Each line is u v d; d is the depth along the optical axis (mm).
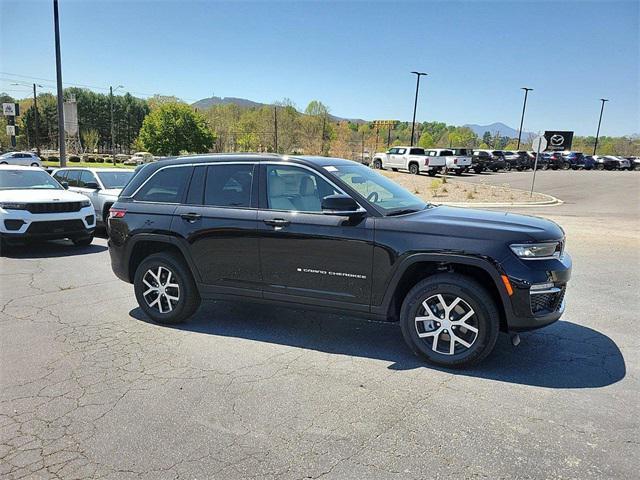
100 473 2752
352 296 4375
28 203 8875
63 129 21109
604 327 5176
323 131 72438
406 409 3445
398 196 4867
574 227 13289
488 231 3984
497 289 3994
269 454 2924
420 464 2824
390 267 4164
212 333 4977
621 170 54219
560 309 4137
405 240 4113
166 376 3973
